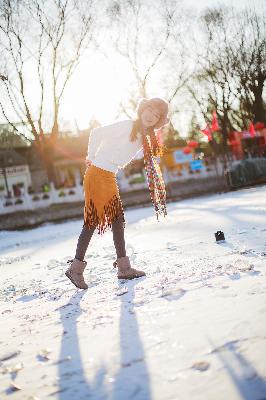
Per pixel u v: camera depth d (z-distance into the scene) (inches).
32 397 58.4
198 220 288.7
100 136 131.6
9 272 214.2
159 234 251.1
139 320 85.0
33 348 80.6
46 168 1025.5
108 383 59.5
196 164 1065.5
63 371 66.6
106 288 124.1
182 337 71.1
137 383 57.9
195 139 1433.3
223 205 394.0
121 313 92.6
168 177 867.4
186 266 134.0
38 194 871.1
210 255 147.0
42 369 68.9
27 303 126.6
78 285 130.2
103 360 68.1
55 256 245.3
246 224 217.9
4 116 953.5
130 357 67.2
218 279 105.4
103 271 157.8
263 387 50.5
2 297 144.9
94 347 74.8
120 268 132.9
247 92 1305.4
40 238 420.5
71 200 898.1
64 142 1680.6
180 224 286.5
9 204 834.2
